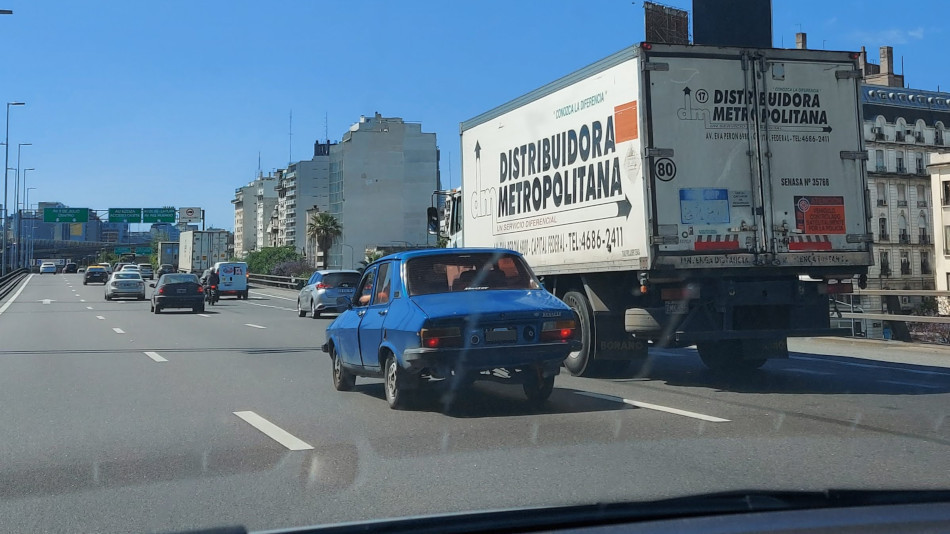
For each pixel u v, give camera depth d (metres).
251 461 6.92
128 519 5.33
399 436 7.83
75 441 7.88
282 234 176.50
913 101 78.25
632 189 10.55
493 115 14.44
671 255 10.28
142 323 26.69
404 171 117.31
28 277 90.50
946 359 14.12
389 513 5.29
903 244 76.31
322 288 29.27
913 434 7.66
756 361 12.55
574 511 4.61
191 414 9.34
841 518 4.35
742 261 10.48
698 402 9.64
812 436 7.59
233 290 47.66
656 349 16.81
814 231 10.74
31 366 14.39
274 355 16.14
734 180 10.54
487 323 8.59
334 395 10.64
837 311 11.07
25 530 5.12
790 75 10.80
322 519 5.21
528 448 7.19
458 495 5.70
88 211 89.19
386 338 9.23
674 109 10.43
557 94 12.38
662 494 5.54
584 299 12.02
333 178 121.44
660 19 30.48
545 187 12.74
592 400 9.85
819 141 10.85
